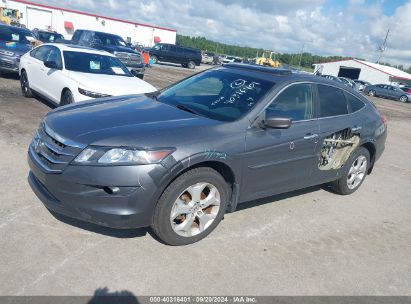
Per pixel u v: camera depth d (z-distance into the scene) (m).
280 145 4.10
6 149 5.46
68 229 3.63
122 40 18.73
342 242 4.19
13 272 2.96
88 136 3.28
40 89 8.38
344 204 5.30
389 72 55.34
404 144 10.92
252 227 4.19
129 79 8.12
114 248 3.44
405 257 4.07
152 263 3.31
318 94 4.71
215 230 3.99
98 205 3.17
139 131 3.37
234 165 3.71
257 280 3.29
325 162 4.96
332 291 3.30
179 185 3.36
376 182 6.61
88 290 2.89
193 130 3.53
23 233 3.47
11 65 11.08
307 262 3.68
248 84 4.36
